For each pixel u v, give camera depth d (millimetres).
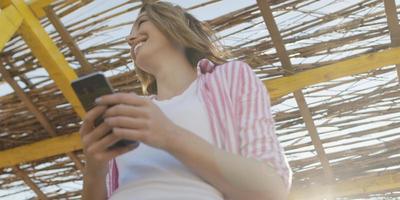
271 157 1016
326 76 3434
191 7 3266
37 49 3229
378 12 3307
